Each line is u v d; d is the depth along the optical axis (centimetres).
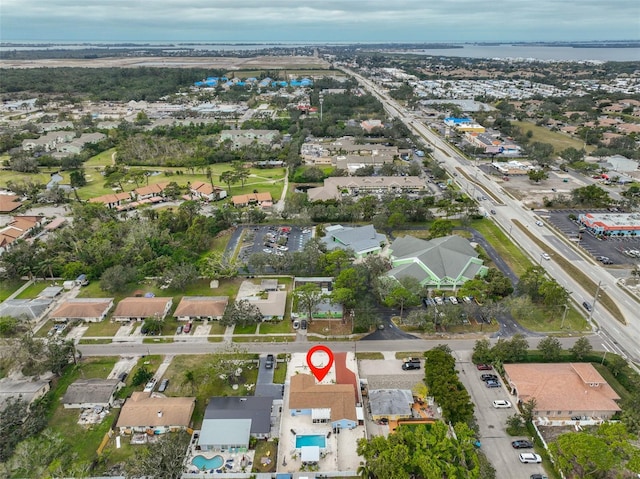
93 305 12231
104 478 7581
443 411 8675
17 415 8569
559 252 15850
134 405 8881
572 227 17900
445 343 11238
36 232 17550
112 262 14438
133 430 8669
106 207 18800
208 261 14488
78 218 17512
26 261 14150
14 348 10000
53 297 13088
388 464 7412
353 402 9044
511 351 10294
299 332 11644
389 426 8881
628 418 8462
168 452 7656
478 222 18362
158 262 14362
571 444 7512
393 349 11019
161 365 10431
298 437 8594
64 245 15300
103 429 8712
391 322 12112
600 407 8969
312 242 15062
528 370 9844
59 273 14462
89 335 11544
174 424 8644
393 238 17025
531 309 11881
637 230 17038
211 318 12150
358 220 18412
